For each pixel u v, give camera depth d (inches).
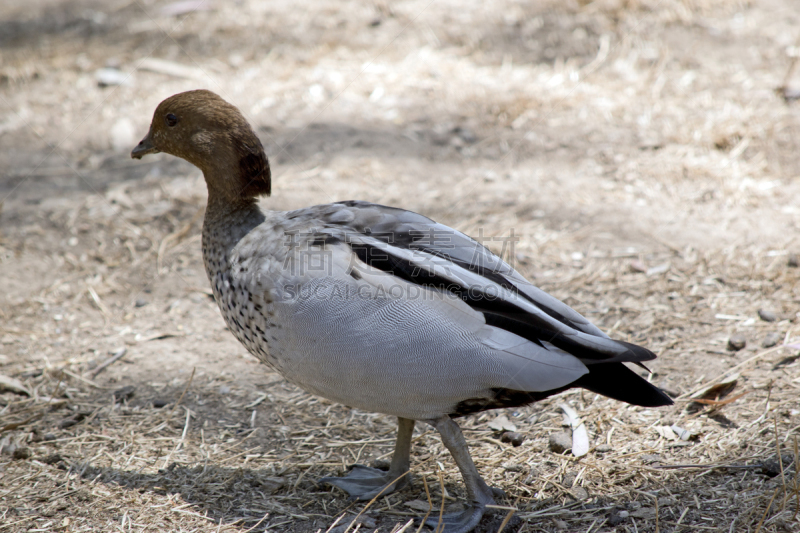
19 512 188.9
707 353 243.1
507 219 331.6
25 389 244.1
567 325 173.8
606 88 433.1
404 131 406.9
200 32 534.0
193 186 374.9
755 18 498.3
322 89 450.3
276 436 224.7
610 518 181.5
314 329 172.2
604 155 374.3
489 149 388.5
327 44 501.0
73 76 486.3
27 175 385.4
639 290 281.6
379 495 196.7
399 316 168.9
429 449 218.2
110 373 255.3
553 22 510.3
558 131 398.3
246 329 189.0
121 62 496.7
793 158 358.0
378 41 502.9
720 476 190.5
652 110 407.8
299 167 376.2
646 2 517.7
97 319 285.4
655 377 234.7
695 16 502.3
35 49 525.7
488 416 229.8
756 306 263.9
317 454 217.2
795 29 478.6
